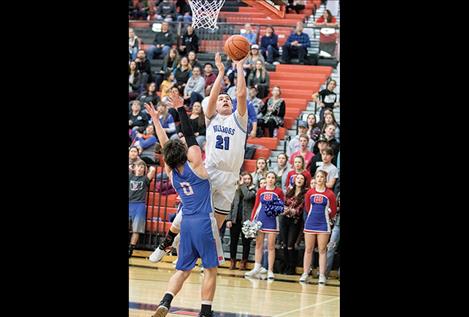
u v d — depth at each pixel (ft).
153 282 30.27
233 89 44.93
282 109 43.96
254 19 55.47
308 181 35.27
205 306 20.35
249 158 42.39
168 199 41.01
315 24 51.11
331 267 34.40
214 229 20.39
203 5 30.22
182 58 47.50
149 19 58.75
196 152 20.36
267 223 34.12
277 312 24.12
